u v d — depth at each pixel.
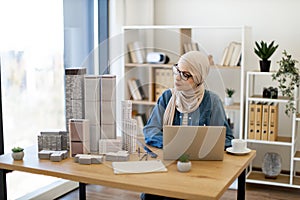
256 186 4.52
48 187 4.12
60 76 4.31
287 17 4.62
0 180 2.53
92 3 4.77
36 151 2.69
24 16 3.80
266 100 4.24
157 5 5.22
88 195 4.23
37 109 4.04
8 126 3.71
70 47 4.44
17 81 3.78
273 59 4.72
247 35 4.49
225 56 4.57
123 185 2.08
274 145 4.79
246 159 2.50
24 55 3.83
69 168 2.32
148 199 2.86
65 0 4.34
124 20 5.07
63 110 4.38
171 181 2.10
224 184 2.06
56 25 4.22
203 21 5.00
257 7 4.73
